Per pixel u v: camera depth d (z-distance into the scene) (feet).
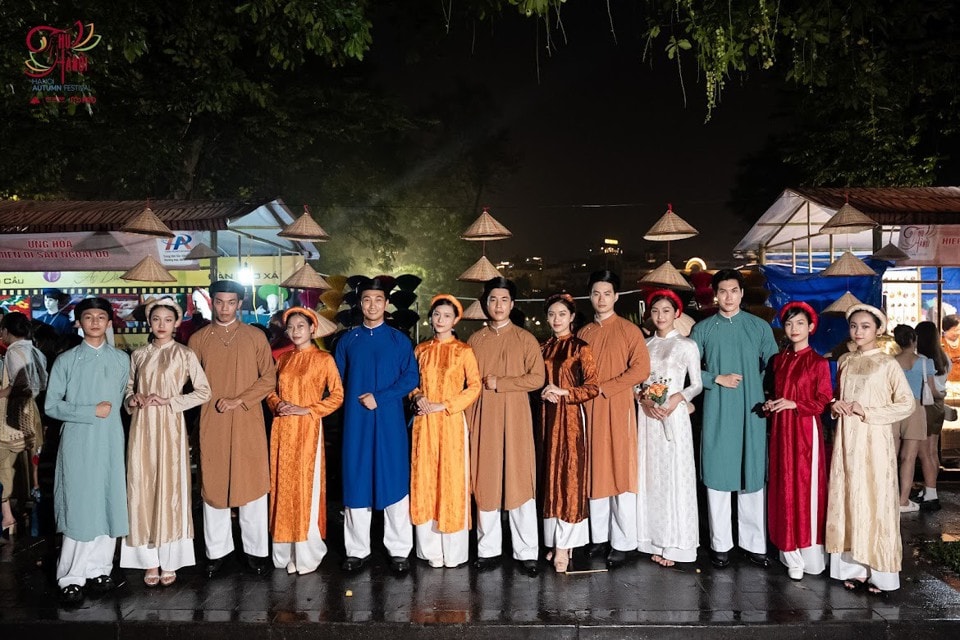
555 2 20.57
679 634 14.24
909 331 22.39
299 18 24.62
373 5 37.06
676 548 17.38
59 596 16.01
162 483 16.19
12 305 39.91
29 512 22.39
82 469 15.70
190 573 17.38
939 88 42.09
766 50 21.56
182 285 39.47
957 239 29.25
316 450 17.31
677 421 17.35
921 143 49.21
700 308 27.63
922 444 22.98
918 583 16.48
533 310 93.56
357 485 17.04
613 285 17.75
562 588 16.20
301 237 29.96
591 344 17.78
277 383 17.67
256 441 17.15
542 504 18.11
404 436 17.43
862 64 26.50
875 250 31.04
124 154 53.57
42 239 30.35
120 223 30.30
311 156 64.80
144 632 14.48
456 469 17.16
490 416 17.21
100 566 16.15
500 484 17.16
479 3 26.48
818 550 16.80
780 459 16.74
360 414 17.25
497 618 14.57
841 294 31.99
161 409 16.35
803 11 22.27
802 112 50.29
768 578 16.75
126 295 40.81
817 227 37.73
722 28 21.18
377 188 74.79
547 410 17.37
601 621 14.42
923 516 22.12
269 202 34.78
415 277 22.17
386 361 17.43
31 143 50.39
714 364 17.70
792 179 75.20
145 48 30.04
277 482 17.12
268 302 43.04
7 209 33.27
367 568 17.62
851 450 15.87
